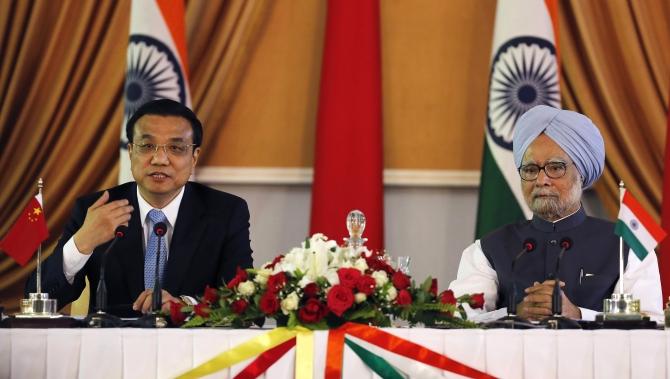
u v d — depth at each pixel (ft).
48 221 35.55
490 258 23.41
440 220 35.91
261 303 17.02
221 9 35.70
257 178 35.76
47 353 16.40
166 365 16.39
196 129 23.15
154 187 22.57
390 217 35.88
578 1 35.01
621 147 34.88
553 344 16.43
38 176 35.70
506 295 22.94
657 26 35.12
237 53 35.73
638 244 19.15
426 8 36.14
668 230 32.68
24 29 36.04
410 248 35.83
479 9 36.01
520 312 19.92
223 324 17.81
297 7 36.14
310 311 16.70
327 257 17.67
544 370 16.39
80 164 35.81
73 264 21.50
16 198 35.58
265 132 35.91
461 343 16.38
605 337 16.48
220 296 17.83
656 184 34.73
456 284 23.40
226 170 35.73
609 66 35.12
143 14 33.37
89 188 35.81
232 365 16.34
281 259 17.97
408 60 36.04
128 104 32.99
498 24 33.65
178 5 33.73
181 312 18.06
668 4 35.06
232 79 35.83
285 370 16.38
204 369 16.33
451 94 35.94
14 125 35.83
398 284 17.44
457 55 36.01
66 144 35.81
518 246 23.27
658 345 16.48
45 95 35.96
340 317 16.93
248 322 17.79
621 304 18.12
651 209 34.68
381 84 35.09
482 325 18.19
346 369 16.35
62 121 35.86
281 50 36.09
